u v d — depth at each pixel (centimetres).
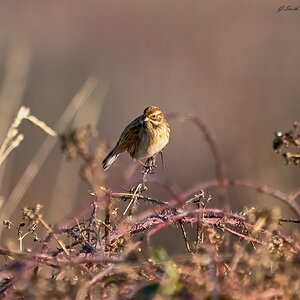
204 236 617
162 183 572
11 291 547
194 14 2869
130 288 538
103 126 2384
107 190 606
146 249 620
